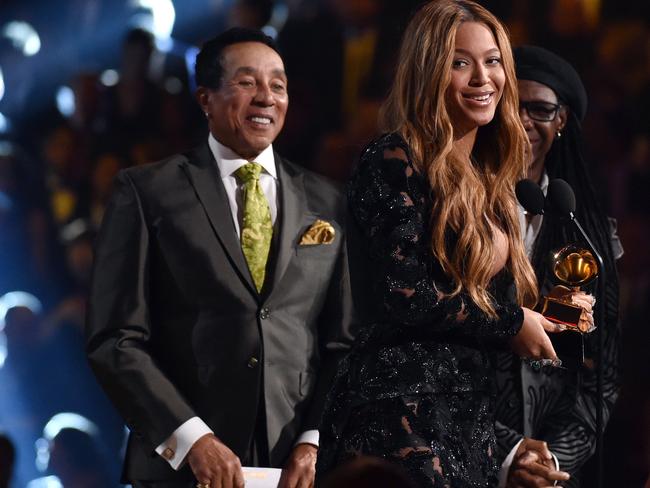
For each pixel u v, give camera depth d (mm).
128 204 14000
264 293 13945
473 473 10828
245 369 13703
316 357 14234
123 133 30312
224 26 29859
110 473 28953
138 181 14117
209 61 14531
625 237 25062
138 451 13820
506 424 14141
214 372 13688
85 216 30344
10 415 29328
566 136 15266
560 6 26266
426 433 10711
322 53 28438
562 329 11117
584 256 11758
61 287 30359
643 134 25625
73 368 29703
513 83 11617
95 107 30484
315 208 14516
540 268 14406
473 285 10805
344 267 14406
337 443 11039
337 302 14336
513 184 11766
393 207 10859
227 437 13648
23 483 28922
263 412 13750
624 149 25625
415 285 10695
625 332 24266
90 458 28922
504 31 11523
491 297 11016
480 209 11180
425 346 10930
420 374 10836
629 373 23875
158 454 13445
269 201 14414
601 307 12094
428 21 11398
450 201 10938
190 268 13781
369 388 10883
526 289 11617
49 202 30625
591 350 14359
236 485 13133
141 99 30172
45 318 30000
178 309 13820
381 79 27969
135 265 13766
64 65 30953
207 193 14070
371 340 11070
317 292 14219
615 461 23406
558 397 14484
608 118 25766
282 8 29000
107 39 30859
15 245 30406
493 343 11102
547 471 12031
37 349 29656
